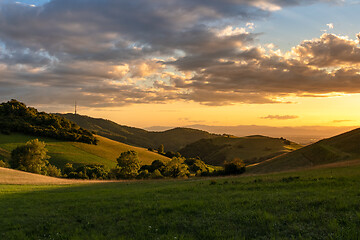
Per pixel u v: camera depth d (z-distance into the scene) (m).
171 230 10.00
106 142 170.50
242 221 10.27
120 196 20.47
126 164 88.62
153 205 14.87
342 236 7.74
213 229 9.56
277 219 10.06
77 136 153.75
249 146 198.00
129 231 10.51
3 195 25.12
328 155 60.72
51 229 11.59
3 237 10.94
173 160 85.88
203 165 140.50
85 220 12.83
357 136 65.44
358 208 10.61
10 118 159.62
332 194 13.95
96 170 91.88
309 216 10.10
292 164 66.69
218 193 18.27
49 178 53.59
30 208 17.39
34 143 85.75
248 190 18.98
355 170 27.09
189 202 14.56
